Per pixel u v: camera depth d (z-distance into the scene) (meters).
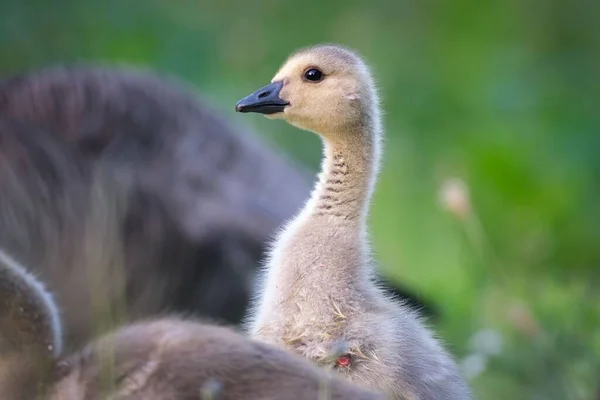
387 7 24.58
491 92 22.73
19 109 14.54
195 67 21.98
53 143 14.32
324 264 9.57
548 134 21.61
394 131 22.44
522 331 13.59
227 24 23.19
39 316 8.63
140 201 14.23
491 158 19.81
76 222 13.98
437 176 20.19
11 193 13.98
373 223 20.16
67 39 21.67
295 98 10.27
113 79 15.10
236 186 14.71
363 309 9.46
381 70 23.50
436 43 24.12
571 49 24.17
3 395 8.22
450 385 9.41
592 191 19.95
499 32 24.52
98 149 14.48
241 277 14.18
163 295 14.12
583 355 13.41
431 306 14.69
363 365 9.17
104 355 8.05
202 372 7.77
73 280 13.81
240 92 21.64
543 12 24.55
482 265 15.54
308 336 9.36
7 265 8.63
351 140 10.09
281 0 23.83
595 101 22.67
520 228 18.80
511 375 13.29
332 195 9.95
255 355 7.88
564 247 18.39
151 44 21.97
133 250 14.09
